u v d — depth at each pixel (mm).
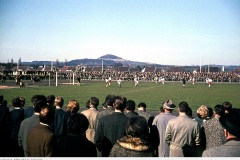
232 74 101125
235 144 3383
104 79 96688
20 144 6906
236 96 36031
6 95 34000
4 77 65062
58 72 96312
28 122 6844
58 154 4844
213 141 6613
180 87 56000
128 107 7719
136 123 4324
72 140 4836
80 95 34969
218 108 6805
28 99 29609
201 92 42625
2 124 8312
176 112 22344
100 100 29578
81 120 4906
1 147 8328
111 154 4258
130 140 4203
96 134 6562
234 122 3377
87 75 101812
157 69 149250
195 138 6828
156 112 21766
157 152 8531
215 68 143875
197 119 8094
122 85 61844
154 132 7918
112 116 6543
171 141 7070
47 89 45062
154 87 54906
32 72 88812
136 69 162875
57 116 7438
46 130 5078
